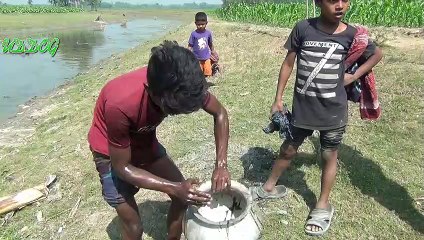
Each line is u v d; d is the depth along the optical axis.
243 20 23.58
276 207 3.58
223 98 6.67
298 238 3.22
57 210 4.10
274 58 9.60
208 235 2.74
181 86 1.91
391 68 6.71
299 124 3.18
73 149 5.55
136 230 2.85
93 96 8.79
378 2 13.80
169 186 2.34
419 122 4.80
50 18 44.03
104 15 60.12
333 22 2.90
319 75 2.99
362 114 3.33
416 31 10.22
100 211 3.97
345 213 3.44
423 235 3.13
